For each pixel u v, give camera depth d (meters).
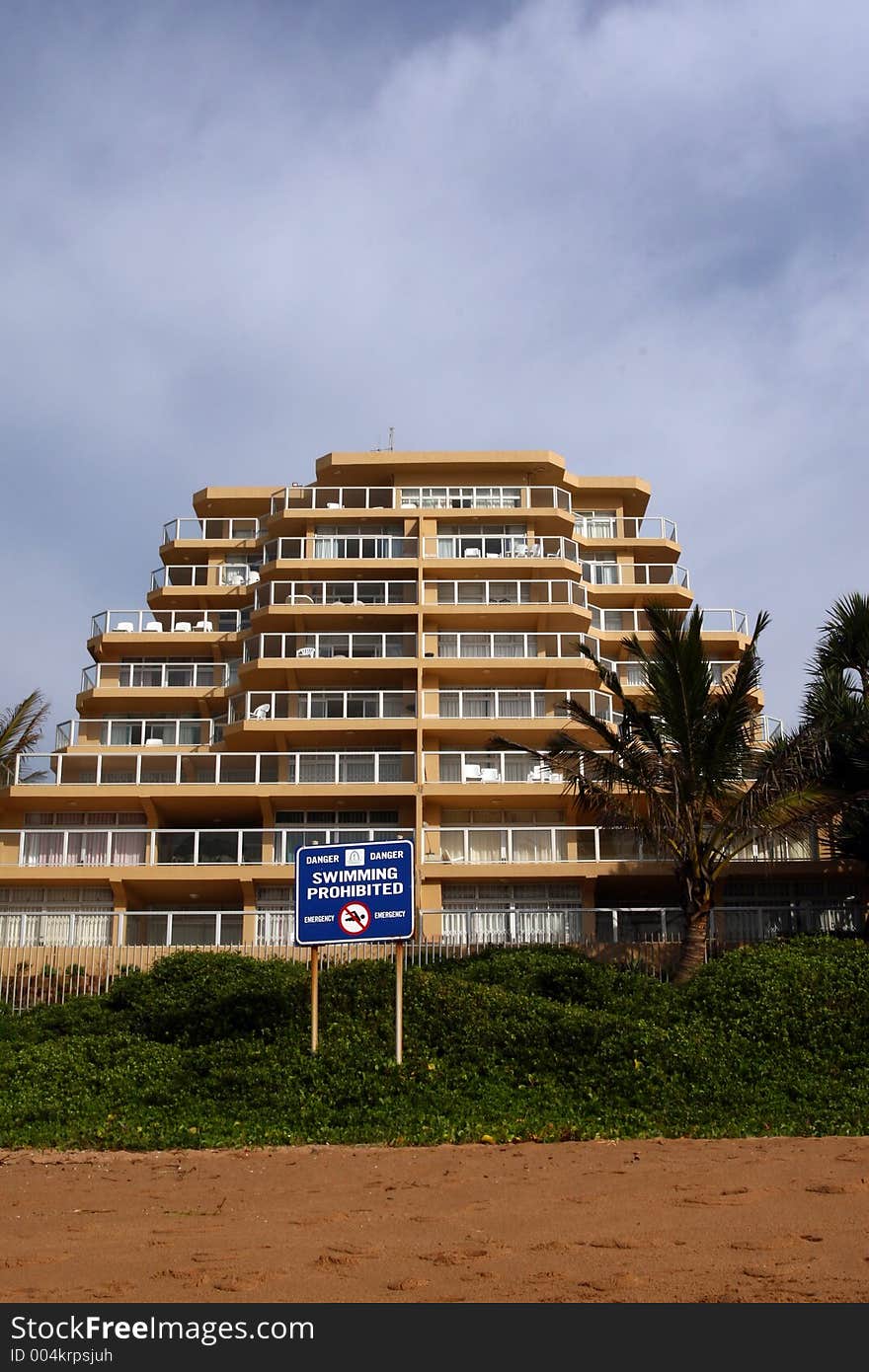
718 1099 21.62
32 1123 20.91
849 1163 16.08
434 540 49.56
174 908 44.44
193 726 47.69
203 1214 13.48
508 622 48.00
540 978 29.58
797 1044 24.50
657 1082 22.33
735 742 32.16
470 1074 22.62
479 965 31.09
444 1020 24.81
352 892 23.39
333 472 51.62
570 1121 20.34
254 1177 16.23
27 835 42.88
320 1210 13.55
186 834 43.12
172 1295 9.88
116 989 30.19
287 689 47.72
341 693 45.81
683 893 32.31
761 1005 26.20
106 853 42.59
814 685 33.00
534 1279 10.10
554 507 50.12
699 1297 9.49
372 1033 24.38
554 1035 23.95
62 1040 26.55
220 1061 23.59
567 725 44.81
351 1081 22.12
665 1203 13.36
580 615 47.66
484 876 41.47
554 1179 15.31
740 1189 14.09
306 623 48.09
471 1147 18.52
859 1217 12.34
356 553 49.75
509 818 45.19
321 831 43.16
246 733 45.25
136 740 47.50
